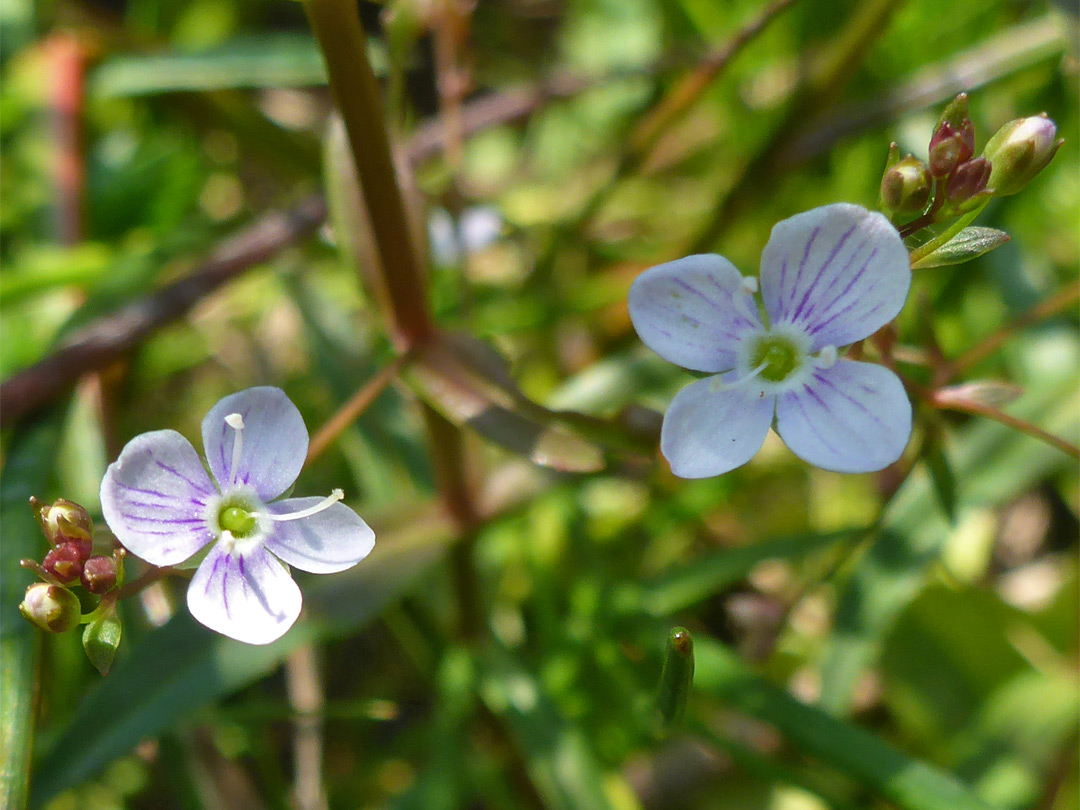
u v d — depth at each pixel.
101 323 0.07
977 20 0.08
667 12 0.09
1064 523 0.08
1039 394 0.07
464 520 0.06
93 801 0.07
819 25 0.09
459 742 0.07
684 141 0.09
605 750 0.07
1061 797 0.06
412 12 0.06
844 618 0.06
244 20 0.10
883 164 0.08
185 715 0.06
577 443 0.06
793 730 0.06
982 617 0.07
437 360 0.06
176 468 0.05
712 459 0.05
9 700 0.05
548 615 0.07
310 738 0.07
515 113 0.08
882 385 0.05
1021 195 0.07
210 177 0.09
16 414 0.06
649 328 0.05
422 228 0.06
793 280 0.05
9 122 0.08
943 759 0.07
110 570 0.05
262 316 0.08
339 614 0.06
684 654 0.05
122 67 0.08
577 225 0.08
